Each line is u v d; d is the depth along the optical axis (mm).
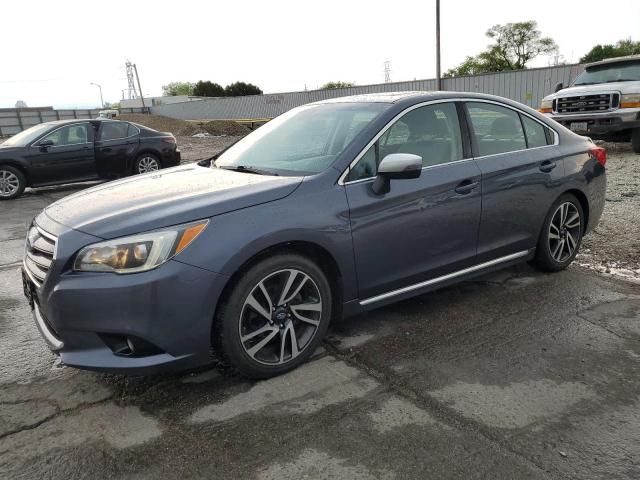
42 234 2969
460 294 4352
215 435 2613
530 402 2836
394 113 3639
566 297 4234
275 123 4387
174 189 3256
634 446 2477
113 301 2639
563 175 4477
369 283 3438
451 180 3719
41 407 2908
